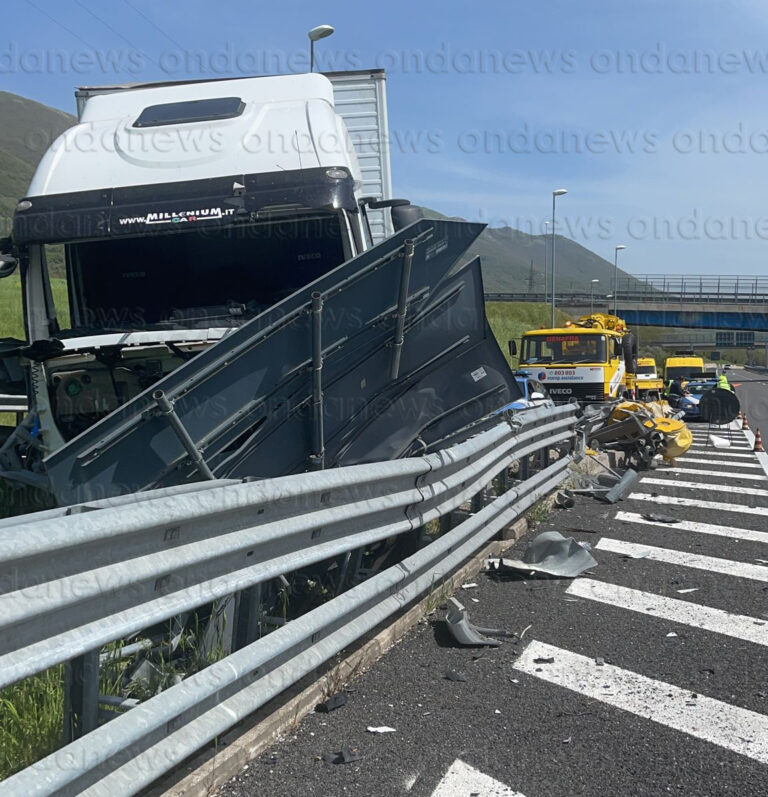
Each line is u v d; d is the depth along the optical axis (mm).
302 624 3914
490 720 3877
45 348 5398
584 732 3750
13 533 2516
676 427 13242
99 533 2818
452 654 4766
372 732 3740
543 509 8898
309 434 5152
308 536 4297
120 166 6504
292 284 6688
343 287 5027
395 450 5688
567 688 4273
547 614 5520
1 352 6215
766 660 4680
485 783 3283
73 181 6461
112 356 5648
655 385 32750
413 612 5312
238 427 4773
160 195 6309
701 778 3336
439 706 4035
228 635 4094
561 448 11438
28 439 5996
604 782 3299
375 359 5414
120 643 4145
